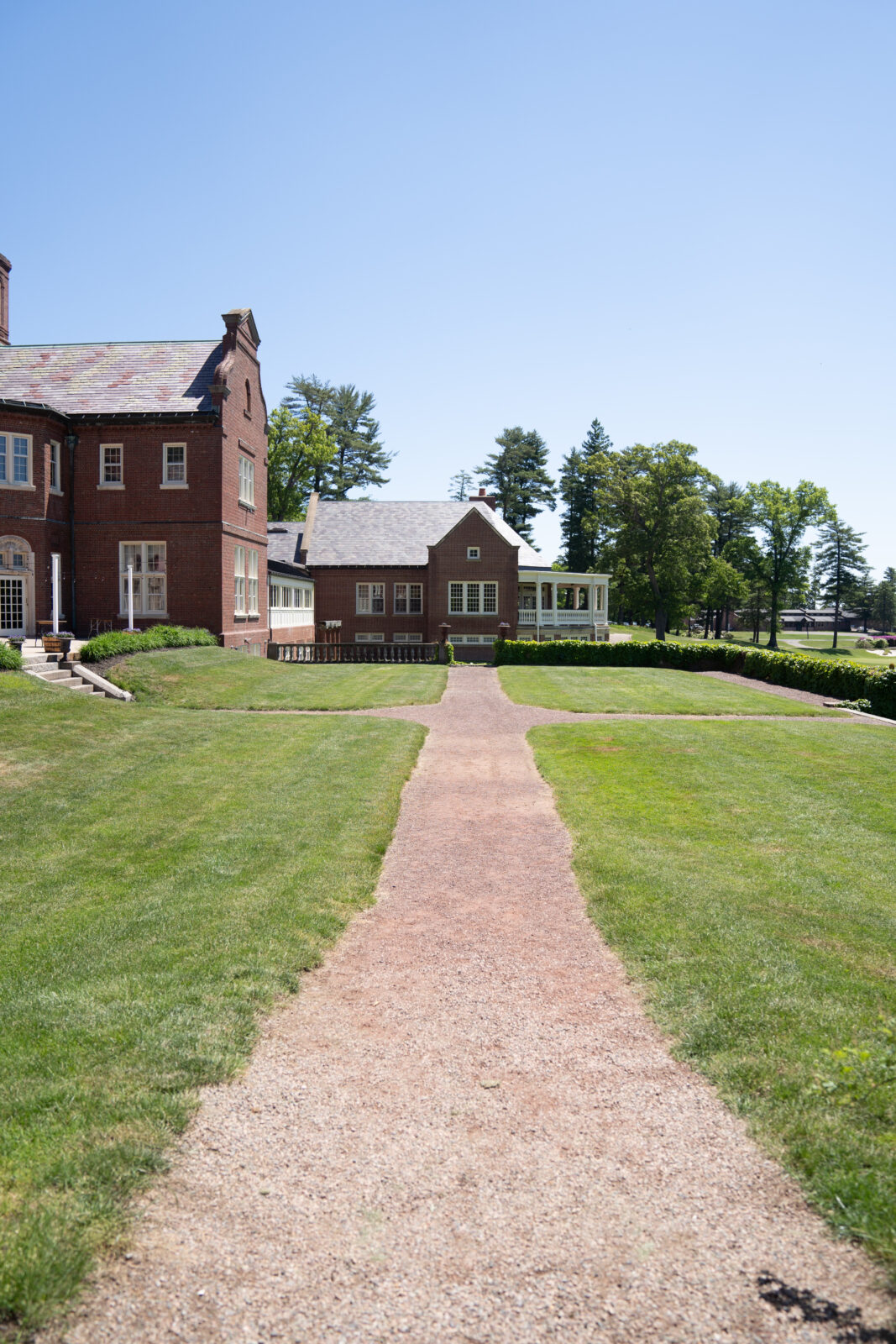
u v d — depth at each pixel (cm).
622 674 3164
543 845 1075
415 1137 473
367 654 3638
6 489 2738
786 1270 369
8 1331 332
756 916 786
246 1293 357
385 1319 345
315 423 7000
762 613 10219
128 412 2945
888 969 671
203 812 1160
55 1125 463
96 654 2220
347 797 1259
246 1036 579
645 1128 479
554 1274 370
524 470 9638
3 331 3500
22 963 689
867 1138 450
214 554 2972
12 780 1230
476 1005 647
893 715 2356
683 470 6906
